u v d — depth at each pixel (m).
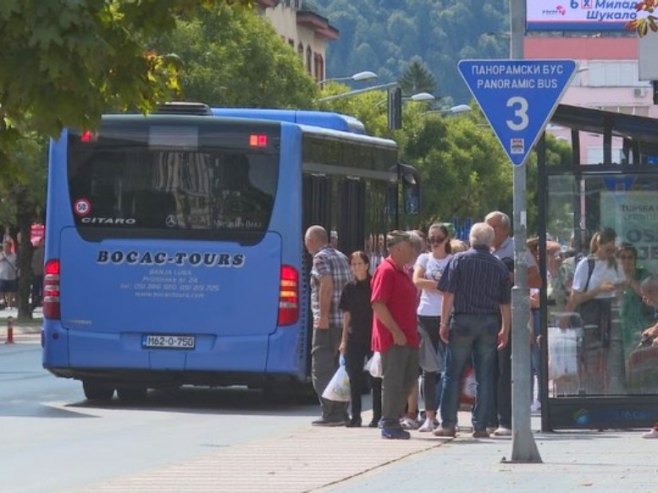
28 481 41.41
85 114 22.97
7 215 131.50
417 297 54.16
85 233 63.09
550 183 51.19
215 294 62.31
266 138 62.59
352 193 68.75
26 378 80.62
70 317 63.03
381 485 38.19
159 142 62.84
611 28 199.50
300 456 45.16
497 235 53.09
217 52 152.88
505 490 36.72
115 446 49.84
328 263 56.03
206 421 58.47
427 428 52.59
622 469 40.78
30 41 21.41
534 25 197.75
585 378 51.47
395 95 135.12
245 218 62.56
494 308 49.72
